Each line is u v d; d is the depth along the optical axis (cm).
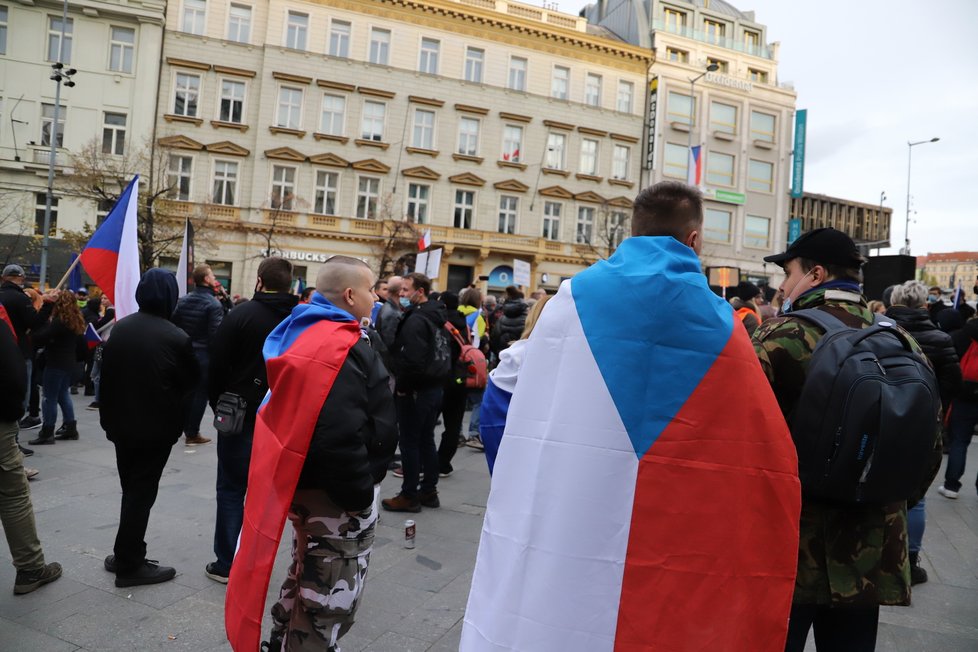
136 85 2627
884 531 191
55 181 2586
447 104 3050
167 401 354
